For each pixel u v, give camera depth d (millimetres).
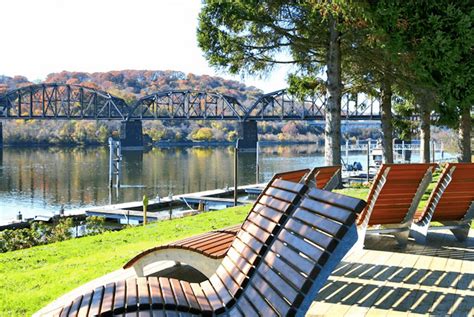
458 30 10773
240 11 12227
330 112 12703
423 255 5629
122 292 3295
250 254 3328
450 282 4586
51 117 95688
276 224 3168
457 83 11086
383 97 16000
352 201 2465
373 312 3865
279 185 3660
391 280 4680
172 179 46906
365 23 11445
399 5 10898
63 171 54312
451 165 5816
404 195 5797
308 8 12141
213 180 45750
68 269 6246
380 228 5980
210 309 3145
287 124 113938
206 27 12734
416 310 3887
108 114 98438
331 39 12477
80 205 32594
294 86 15477
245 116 85562
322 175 5332
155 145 108625
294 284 2566
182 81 141625
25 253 7840
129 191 38969
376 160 36844
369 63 13492
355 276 4820
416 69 11336
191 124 116500
